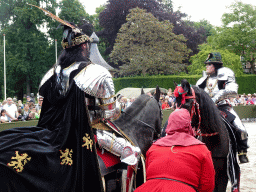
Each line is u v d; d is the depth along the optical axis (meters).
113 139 2.71
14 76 39.41
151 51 31.77
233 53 32.16
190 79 29.75
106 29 42.25
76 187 2.39
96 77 2.46
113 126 2.85
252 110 19.62
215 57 4.26
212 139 3.67
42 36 38.94
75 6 39.22
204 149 2.52
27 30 38.12
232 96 4.10
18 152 2.21
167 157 2.49
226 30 32.69
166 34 32.12
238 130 4.22
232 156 3.95
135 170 2.91
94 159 2.44
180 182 2.41
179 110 2.71
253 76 31.45
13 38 37.72
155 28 31.44
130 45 32.56
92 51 15.14
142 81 31.09
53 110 2.58
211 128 3.58
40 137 2.42
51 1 37.62
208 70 4.33
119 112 2.66
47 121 2.57
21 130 2.51
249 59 34.44
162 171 2.48
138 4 39.53
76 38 2.62
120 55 33.03
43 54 39.53
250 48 33.41
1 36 37.44
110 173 2.94
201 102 3.52
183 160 2.45
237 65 31.17
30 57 38.34
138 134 3.25
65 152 2.39
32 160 2.23
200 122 3.57
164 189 2.39
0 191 2.10
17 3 37.50
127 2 39.41
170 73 34.09
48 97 2.60
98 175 2.42
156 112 3.54
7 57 37.19
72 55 2.62
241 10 32.22
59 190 2.28
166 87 30.22
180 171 2.43
